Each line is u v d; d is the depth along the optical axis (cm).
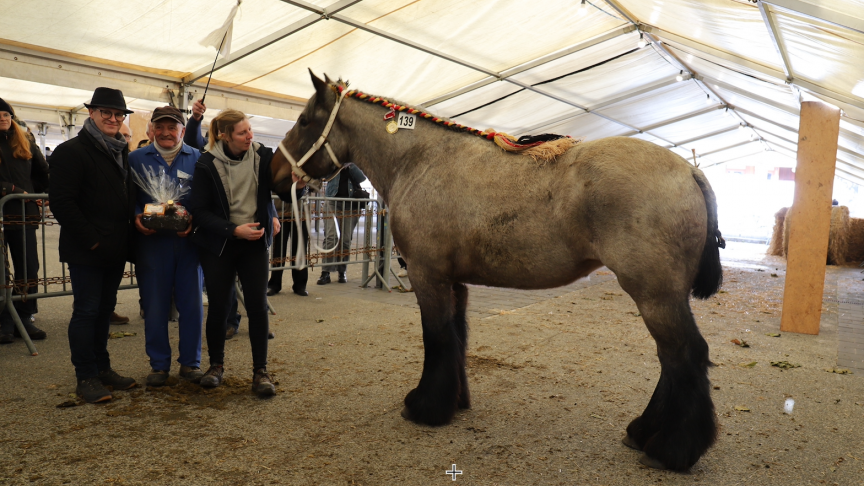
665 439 254
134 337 482
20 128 480
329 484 238
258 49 755
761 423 315
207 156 342
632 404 340
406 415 311
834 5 370
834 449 282
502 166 280
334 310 614
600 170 251
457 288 331
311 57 830
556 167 268
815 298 541
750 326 577
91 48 704
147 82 810
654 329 247
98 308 340
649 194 242
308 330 521
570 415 322
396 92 1083
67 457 259
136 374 384
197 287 369
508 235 273
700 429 247
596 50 989
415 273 302
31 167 507
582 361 430
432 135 308
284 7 669
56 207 310
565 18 838
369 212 744
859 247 1220
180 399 336
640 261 242
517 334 516
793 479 251
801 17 420
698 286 265
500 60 988
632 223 242
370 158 330
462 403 327
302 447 275
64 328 507
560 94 1245
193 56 752
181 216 336
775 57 625
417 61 929
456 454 270
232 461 258
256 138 1599
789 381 392
